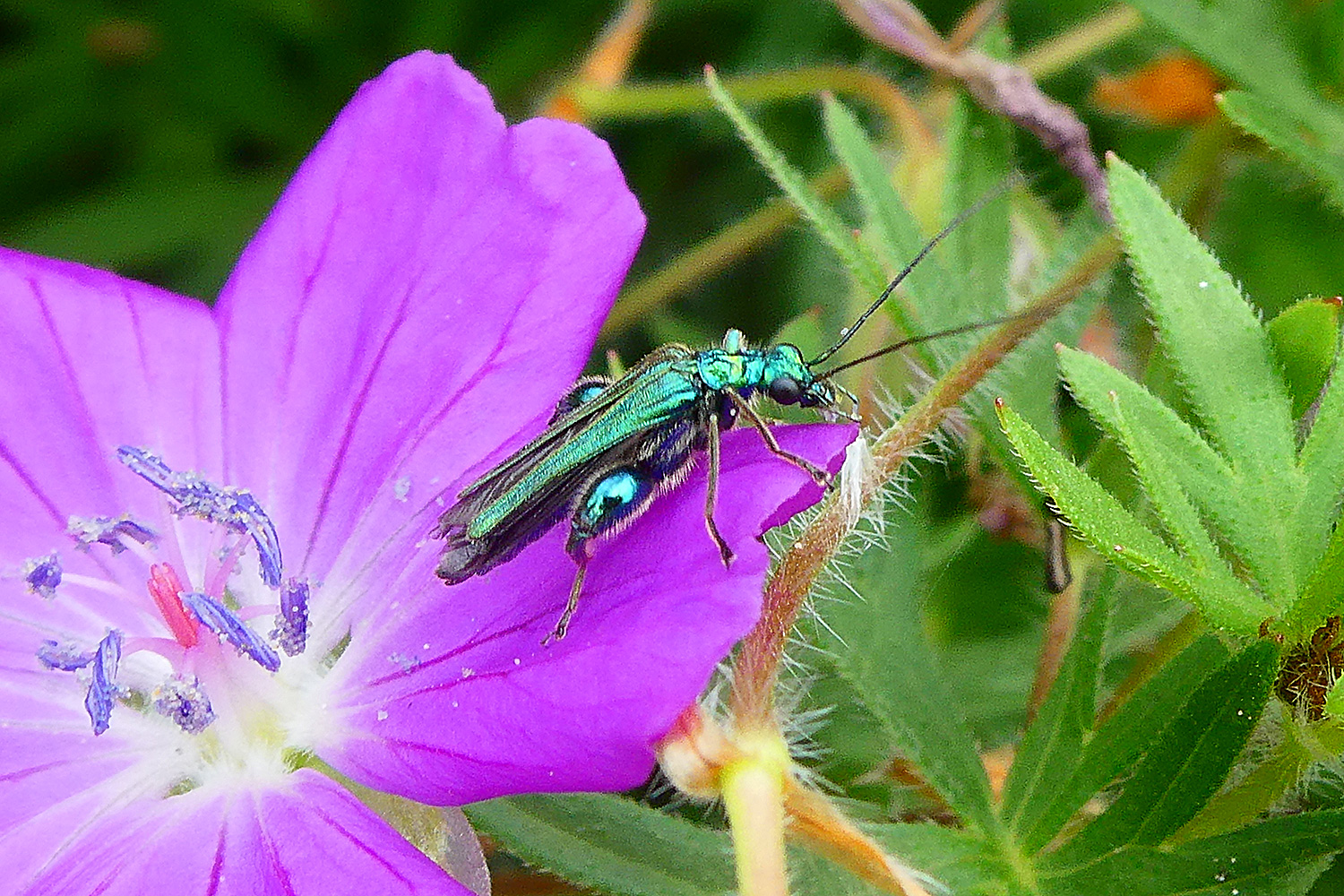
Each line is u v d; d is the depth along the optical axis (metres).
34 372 0.12
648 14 0.16
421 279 0.12
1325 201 0.14
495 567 0.11
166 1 0.18
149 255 0.17
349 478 0.12
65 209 0.17
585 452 0.11
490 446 0.12
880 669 0.12
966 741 0.12
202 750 0.12
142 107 0.18
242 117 0.18
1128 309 0.14
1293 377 0.11
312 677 0.12
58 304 0.12
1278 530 0.11
